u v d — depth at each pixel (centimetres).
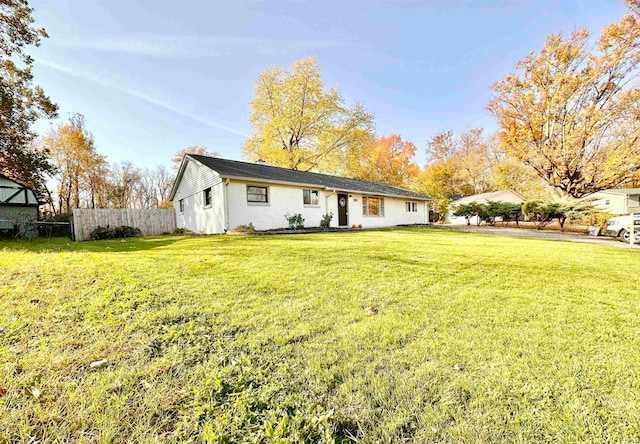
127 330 245
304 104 2356
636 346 229
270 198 1298
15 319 257
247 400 165
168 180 3531
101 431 140
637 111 1714
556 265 551
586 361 206
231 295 340
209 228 1263
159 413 153
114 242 985
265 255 594
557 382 181
